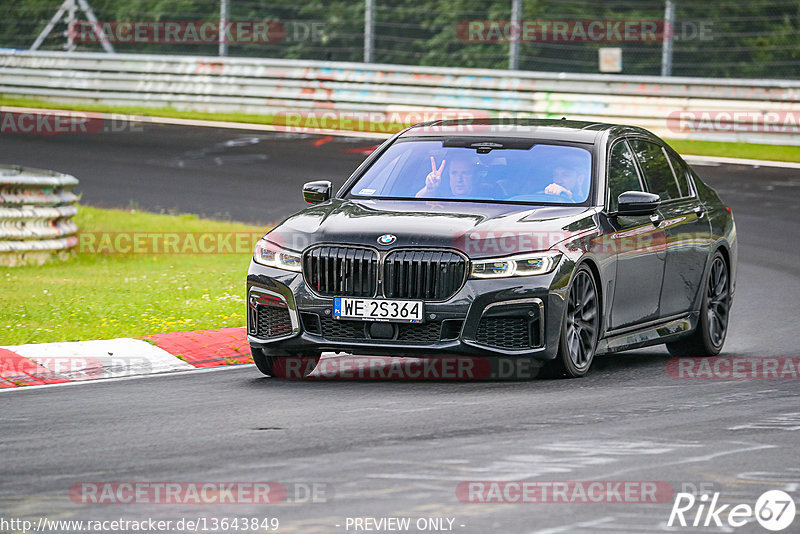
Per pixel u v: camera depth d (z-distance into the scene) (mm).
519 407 27719
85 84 112000
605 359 36625
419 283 30156
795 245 63062
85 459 22719
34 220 56594
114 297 45250
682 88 93625
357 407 27766
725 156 89000
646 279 34469
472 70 99625
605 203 33375
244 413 27156
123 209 72125
